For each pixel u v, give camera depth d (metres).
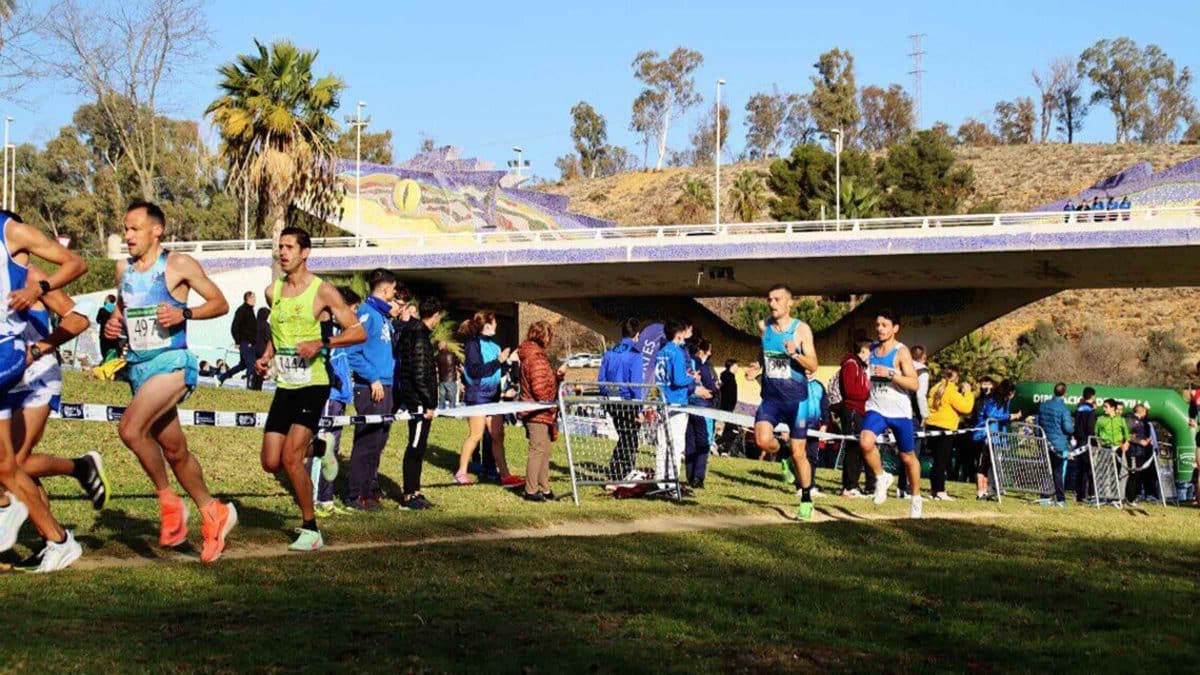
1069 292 79.38
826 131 130.62
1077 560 10.27
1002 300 46.56
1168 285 44.03
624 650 6.14
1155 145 106.19
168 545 8.47
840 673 5.91
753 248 42.47
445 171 53.25
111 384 21.14
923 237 40.47
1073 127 136.00
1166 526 14.12
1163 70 134.50
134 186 88.38
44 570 7.75
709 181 119.06
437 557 8.77
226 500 11.42
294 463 8.87
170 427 8.28
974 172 105.56
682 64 132.88
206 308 8.16
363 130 98.62
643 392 14.70
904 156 86.69
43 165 91.62
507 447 19.39
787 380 12.72
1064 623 7.36
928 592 8.27
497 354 14.73
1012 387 19.19
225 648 5.82
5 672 5.19
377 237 47.28
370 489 11.92
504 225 52.91
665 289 49.59
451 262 45.81
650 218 114.50
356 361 11.77
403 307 13.42
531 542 9.75
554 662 5.84
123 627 6.22
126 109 55.62
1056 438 18.86
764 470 20.47
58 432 14.46
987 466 18.91
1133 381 60.16
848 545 10.52
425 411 12.06
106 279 54.41
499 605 7.20
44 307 8.49
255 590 7.33
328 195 44.44
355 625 6.49
